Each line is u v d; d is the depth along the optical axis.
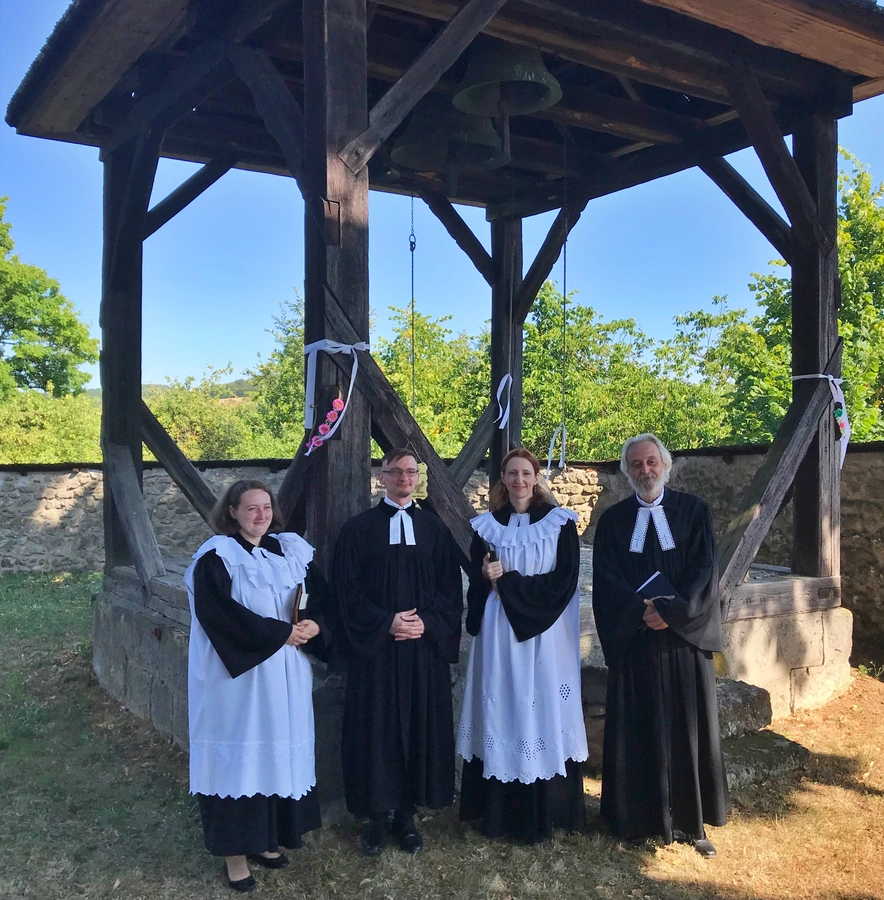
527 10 3.68
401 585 3.06
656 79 4.29
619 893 2.89
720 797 3.15
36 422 17.03
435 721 3.06
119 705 4.84
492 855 3.11
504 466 3.27
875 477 5.73
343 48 3.17
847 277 9.67
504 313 6.62
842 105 4.61
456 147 4.38
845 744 4.28
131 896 2.85
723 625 4.51
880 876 3.05
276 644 2.80
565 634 3.21
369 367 3.29
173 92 4.20
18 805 3.53
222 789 2.79
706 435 13.88
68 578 8.52
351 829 3.27
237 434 18.61
